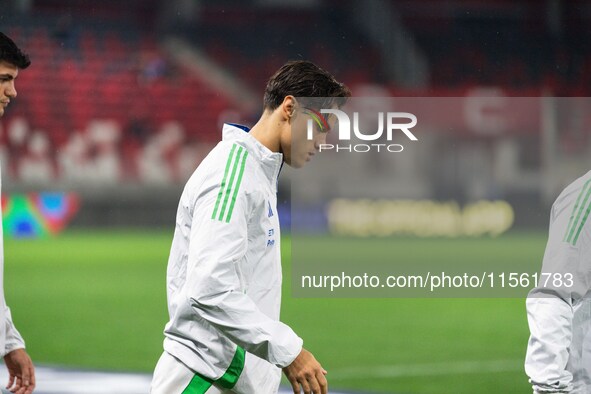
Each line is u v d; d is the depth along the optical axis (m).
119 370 24.73
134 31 95.25
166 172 83.88
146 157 84.62
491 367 26.00
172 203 81.12
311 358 9.02
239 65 95.88
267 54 97.56
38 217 75.06
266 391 9.92
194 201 9.38
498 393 22.55
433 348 29.45
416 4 100.75
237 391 9.66
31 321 35.66
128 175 81.94
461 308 39.44
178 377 9.54
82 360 26.66
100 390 21.16
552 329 10.56
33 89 87.81
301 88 9.61
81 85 89.50
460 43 100.19
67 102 87.94
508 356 27.92
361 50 98.62
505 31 100.38
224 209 9.03
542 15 100.56
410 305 40.50
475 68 98.88
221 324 8.90
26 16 91.81
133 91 90.94
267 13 99.62
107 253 61.53
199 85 93.38
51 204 76.00
